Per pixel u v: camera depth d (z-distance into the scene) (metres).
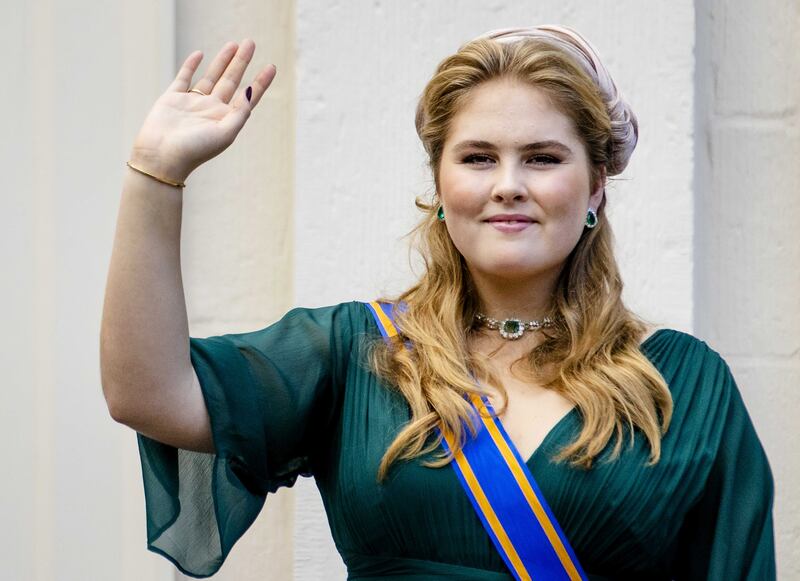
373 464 6.10
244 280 8.58
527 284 6.52
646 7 8.62
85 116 8.60
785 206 8.80
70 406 8.50
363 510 6.11
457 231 6.32
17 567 8.43
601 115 6.35
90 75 8.61
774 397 8.75
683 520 6.26
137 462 8.48
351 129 8.48
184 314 5.89
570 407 6.23
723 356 8.74
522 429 6.18
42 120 8.59
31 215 8.55
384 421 6.20
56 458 8.46
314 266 8.41
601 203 6.70
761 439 8.73
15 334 8.51
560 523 6.03
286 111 8.66
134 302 5.76
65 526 8.44
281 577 8.49
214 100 6.01
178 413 5.91
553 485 6.04
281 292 8.60
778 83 8.84
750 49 8.84
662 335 6.60
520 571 5.99
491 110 6.25
